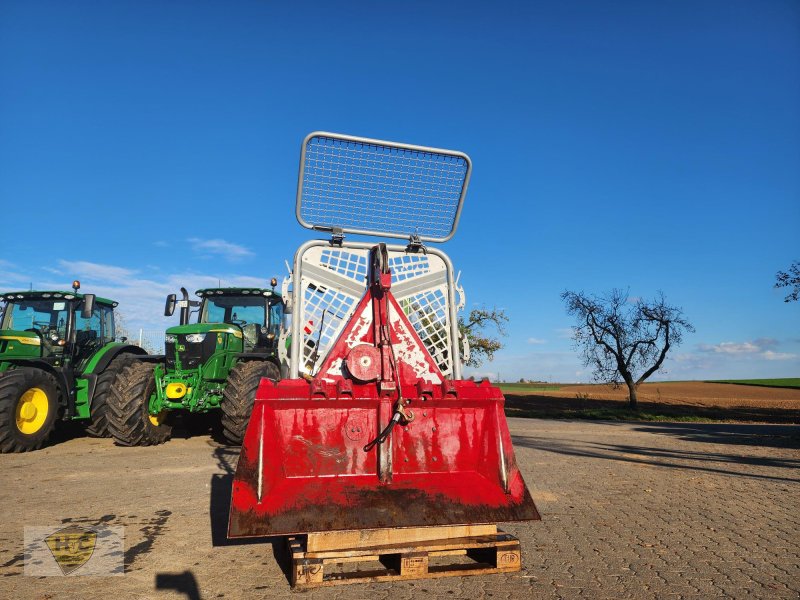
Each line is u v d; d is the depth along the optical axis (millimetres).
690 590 3377
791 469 8398
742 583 3508
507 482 3688
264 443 3453
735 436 13969
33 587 3393
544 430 14789
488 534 3695
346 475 3623
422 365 4117
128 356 11055
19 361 9523
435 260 4539
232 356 10078
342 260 4320
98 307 11266
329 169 4348
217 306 11133
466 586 3365
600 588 3377
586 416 23734
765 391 53844
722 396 46094
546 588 3354
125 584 3430
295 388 3621
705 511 5500
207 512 5180
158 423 9859
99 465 7652
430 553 3500
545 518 5145
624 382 32312
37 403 9078
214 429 11672
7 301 10438
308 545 3318
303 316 4148
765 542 4449
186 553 4016
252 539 4344
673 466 8500
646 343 31422
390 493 3523
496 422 3859
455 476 3756
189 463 7789
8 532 4543
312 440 3639
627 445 11414
